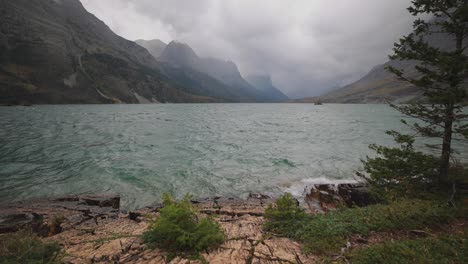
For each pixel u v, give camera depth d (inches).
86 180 768.9
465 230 262.5
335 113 4461.1
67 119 2642.7
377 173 472.1
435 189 402.0
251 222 373.4
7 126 1909.4
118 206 597.9
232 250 252.1
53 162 954.1
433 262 199.5
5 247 239.5
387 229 285.4
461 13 339.6
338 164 946.1
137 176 812.6
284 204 358.3
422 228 283.4
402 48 416.2
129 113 3922.2
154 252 246.5
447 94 349.4
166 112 4439.0
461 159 924.0
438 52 376.5
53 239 323.6
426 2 374.0
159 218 281.4
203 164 957.2
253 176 826.2
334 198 604.7
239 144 1357.0
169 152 1153.4
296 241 280.4
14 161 956.6
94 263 229.3
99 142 1366.9
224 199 609.3
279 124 2475.4
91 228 392.2
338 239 263.7
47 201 584.4
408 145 447.2
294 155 1095.0
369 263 208.5
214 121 2802.7
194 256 232.5
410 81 406.9
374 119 2974.9
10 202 584.1
